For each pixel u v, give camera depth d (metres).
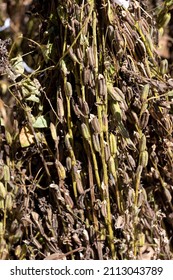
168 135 0.97
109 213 0.92
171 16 1.17
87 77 0.92
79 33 0.92
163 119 0.96
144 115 0.93
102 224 0.93
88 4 0.93
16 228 0.95
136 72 0.94
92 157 0.94
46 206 0.95
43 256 0.96
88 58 0.91
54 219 0.94
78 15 0.92
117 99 0.92
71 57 0.92
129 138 0.93
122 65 0.94
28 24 1.11
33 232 0.96
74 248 0.94
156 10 1.06
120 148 0.94
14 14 1.20
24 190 0.95
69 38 0.94
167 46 1.22
